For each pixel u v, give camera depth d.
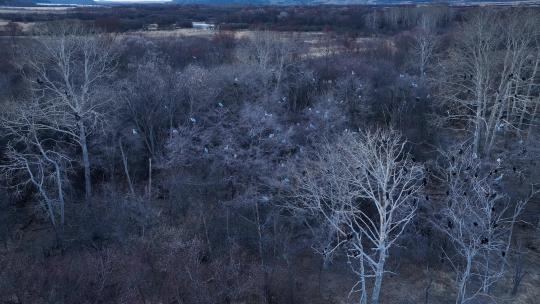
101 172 40.75
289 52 54.38
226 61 55.50
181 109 42.44
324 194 28.34
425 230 32.75
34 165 36.78
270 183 32.09
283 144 36.78
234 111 41.91
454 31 59.56
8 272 26.05
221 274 26.61
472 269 30.08
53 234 32.94
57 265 27.55
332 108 41.50
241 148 36.59
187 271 26.08
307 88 50.53
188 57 56.09
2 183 36.44
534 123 47.62
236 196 33.06
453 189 28.02
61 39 40.59
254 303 26.41
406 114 45.81
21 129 35.94
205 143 37.94
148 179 39.56
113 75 43.56
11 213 34.25
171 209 33.59
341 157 31.80
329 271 30.72
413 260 31.52
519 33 44.00
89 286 26.11
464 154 33.19
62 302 25.09
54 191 36.75
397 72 54.25
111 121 39.50
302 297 27.91
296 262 31.20
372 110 47.44
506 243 30.62
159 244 28.75
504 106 43.03
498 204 33.53
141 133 40.66
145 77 41.81
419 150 41.19
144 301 25.19
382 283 29.64
